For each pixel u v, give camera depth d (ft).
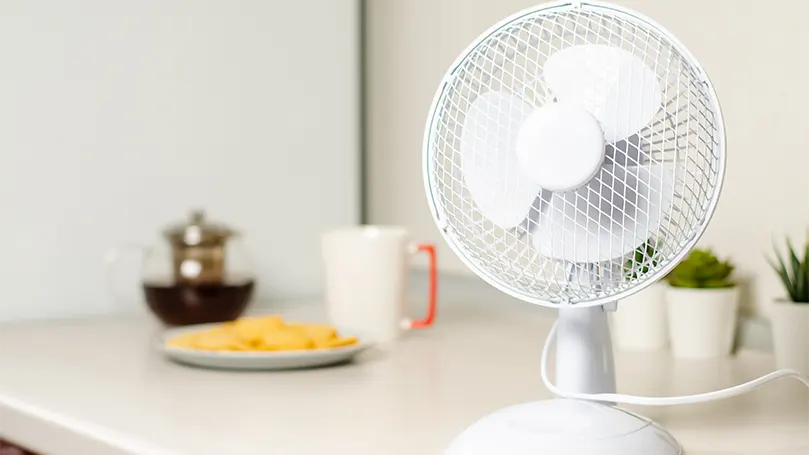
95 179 5.65
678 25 5.19
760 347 4.96
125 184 5.72
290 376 4.59
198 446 3.82
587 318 3.88
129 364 4.76
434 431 3.93
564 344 3.89
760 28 4.91
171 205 5.84
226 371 4.66
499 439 3.61
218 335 4.79
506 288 3.81
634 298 5.02
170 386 4.45
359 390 4.38
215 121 5.94
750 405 4.20
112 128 5.68
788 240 4.70
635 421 3.69
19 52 5.47
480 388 4.39
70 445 4.04
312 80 6.22
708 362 4.82
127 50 5.71
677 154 3.71
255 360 4.59
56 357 4.86
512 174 3.77
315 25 6.22
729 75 5.03
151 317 5.68
